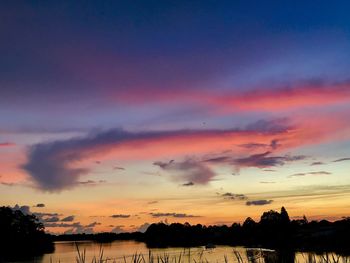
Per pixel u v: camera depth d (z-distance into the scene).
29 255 173.38
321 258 17.22
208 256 78.88
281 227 128.50
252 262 21.12
